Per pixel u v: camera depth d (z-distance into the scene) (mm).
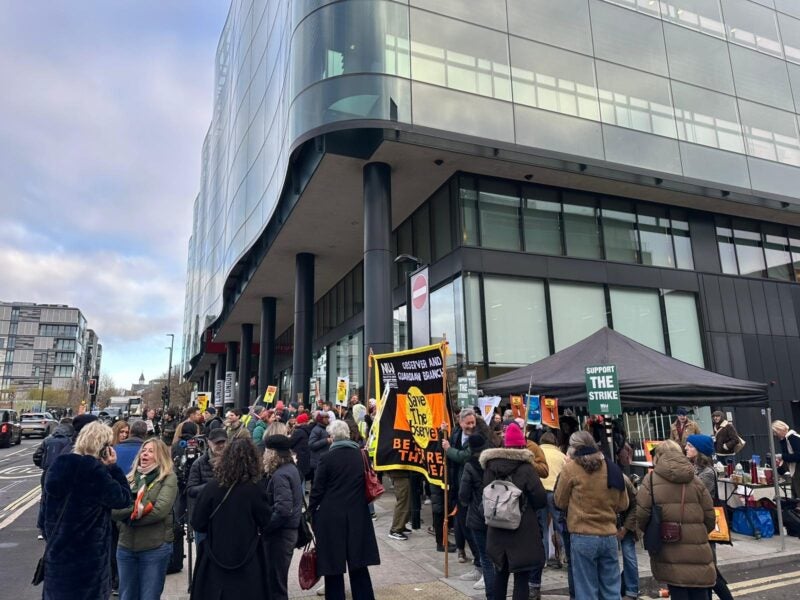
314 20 15125
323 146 14383
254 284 27453
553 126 15336
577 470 4918
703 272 18453
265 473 5141
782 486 9297
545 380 8094
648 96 16953
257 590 3953
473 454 5684
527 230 16172
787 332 19250
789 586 6344
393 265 19844
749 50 19297
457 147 14156
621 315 16875
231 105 33906
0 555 7641
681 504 4496
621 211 17734
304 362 21875
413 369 7391
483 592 5883
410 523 9375
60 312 141250
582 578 4781
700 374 8180
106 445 4160
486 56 14984
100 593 3891
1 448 25641
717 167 17562
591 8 16734
